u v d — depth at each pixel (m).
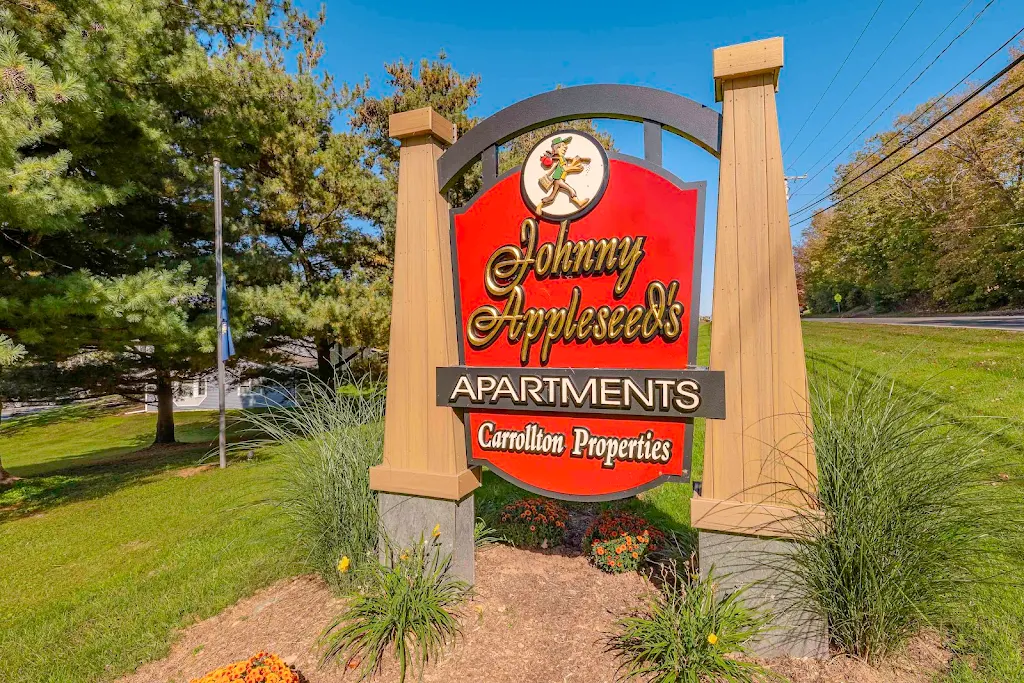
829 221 43.62
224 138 9.38
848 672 2.50
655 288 3.02
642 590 3.41
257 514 5.59
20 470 11.81
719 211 2.84
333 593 3.62
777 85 2.74
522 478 3.40
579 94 3.19
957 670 2.43
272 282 10.67
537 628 3.06
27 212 5.46
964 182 25.22
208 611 3.62
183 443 13.23
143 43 7.37
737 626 2.63
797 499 2.71
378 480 3.64
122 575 4.45
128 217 9.23
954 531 2.60
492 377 3.37
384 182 11.61
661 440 3.02
